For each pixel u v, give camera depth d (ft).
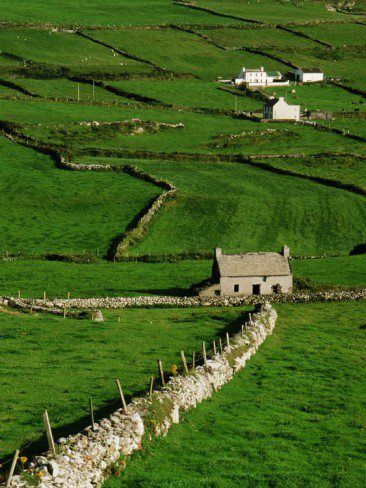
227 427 282.97
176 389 285.43
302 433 292.81
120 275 599.57
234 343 378.94
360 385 362.94
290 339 438.81
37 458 209.05
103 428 235.20
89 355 352.69
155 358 353.92
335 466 264.93
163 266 633.20
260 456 262.47
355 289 568.00
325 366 388.57
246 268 546.67
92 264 634.84
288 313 508.12
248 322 432.66
